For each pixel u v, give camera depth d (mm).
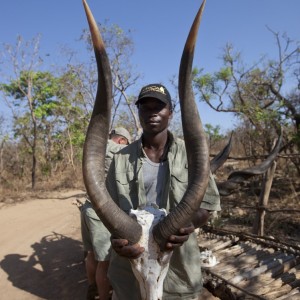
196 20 1985
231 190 4375
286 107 12422
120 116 14570
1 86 17516
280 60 13688
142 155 2750
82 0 1927
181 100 2178
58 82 17141
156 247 2260
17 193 14102
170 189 2684
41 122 18094
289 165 12961
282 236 7676
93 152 2162
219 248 5195
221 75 13844
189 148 2229
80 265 6191
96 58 1979
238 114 13758
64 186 15406
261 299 3756
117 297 2871
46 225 9016
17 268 6234
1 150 17672
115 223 2154
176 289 2787
